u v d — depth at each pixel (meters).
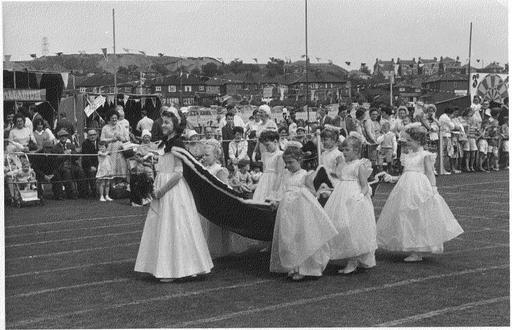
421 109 18.56
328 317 5.81
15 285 6.98
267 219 7.59
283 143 13.43
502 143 19.59
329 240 7.12
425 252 8.23
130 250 8.73
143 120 16.75
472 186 15.41
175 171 7.04
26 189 12.63
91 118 18.70
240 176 12.68
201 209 7.66
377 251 8.75
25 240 9.41
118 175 13.55
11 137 13.20
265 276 7.36
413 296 6.47
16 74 18.19
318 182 7.90
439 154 18.08
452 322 5.64
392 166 16.59
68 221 10.95
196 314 5.93
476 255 8.38
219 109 18.92
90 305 6.23
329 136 8.31
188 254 7.04
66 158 13.51
